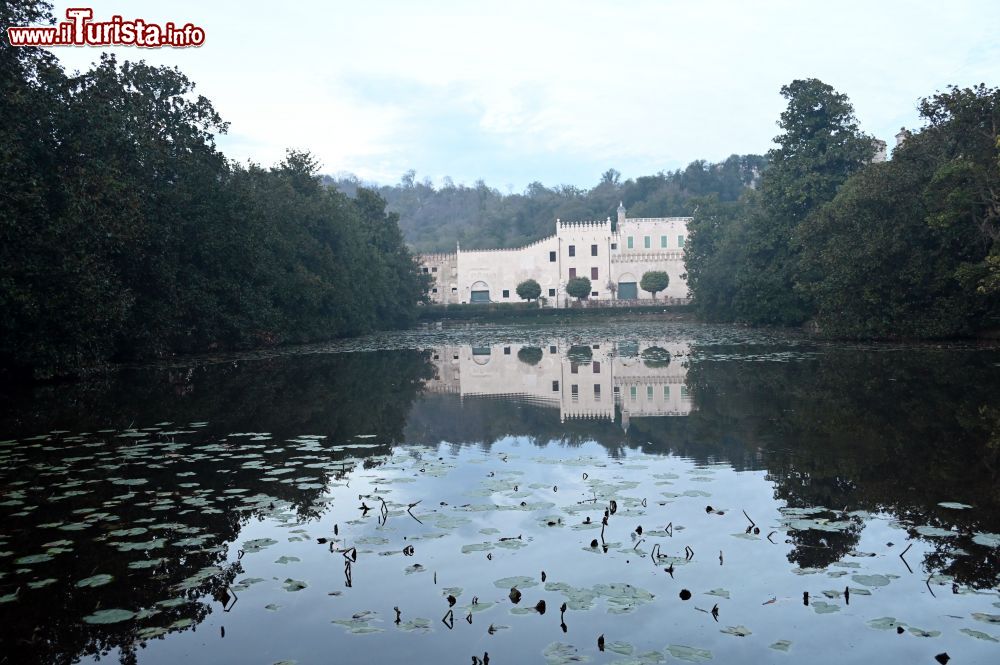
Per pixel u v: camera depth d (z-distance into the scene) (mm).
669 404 14617
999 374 16375
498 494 8086
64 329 18359
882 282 27406
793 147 42156
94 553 6328
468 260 86750
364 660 4441
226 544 6535
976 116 25406
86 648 4668
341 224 45531
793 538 6426
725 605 5109
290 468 9383
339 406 15266
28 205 16984
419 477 8922
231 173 35031
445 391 17844
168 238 25297
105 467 9438
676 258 83812
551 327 62844
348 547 6418
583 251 85000
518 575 5715
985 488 7746
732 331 43344
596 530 6770
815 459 9312
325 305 43031
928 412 12094
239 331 31312
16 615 5148
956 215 23734
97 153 21828
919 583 5391
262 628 4898
